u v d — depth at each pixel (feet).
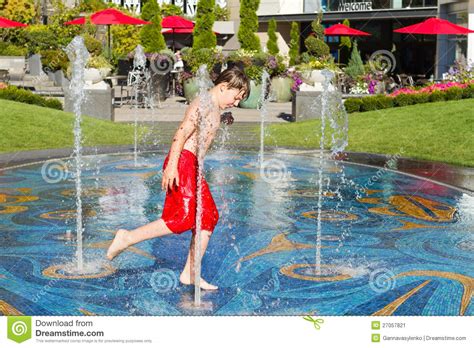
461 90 54.54
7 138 41.78
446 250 19.86
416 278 17.11
